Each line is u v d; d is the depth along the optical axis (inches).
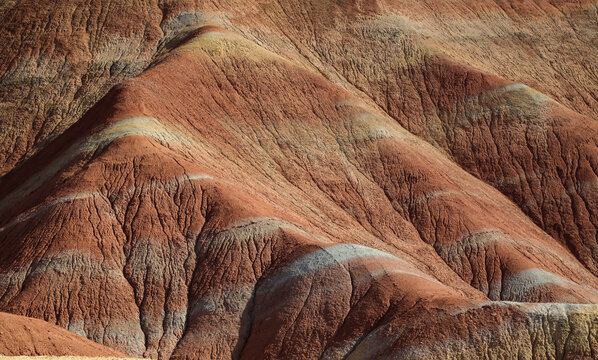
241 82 2380.7
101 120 2046.0
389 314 1450.5
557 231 2325.3
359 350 1401.3
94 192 1785.2
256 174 2145.7
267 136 2288.4
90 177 1818.4
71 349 1332.4
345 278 1552.7
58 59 2709.2
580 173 2436.0
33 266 1649.9
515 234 2174.0
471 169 2503.7
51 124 2517.2
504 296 1935.3
